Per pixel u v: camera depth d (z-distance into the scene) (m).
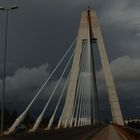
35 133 23.91
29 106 40.16
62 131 32.97
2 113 32.62
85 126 54.84
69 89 83.25
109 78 106.50
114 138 49.66
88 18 105.31
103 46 106.62
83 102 80.75
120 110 105.88
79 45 95.62
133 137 35.66
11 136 20.52
